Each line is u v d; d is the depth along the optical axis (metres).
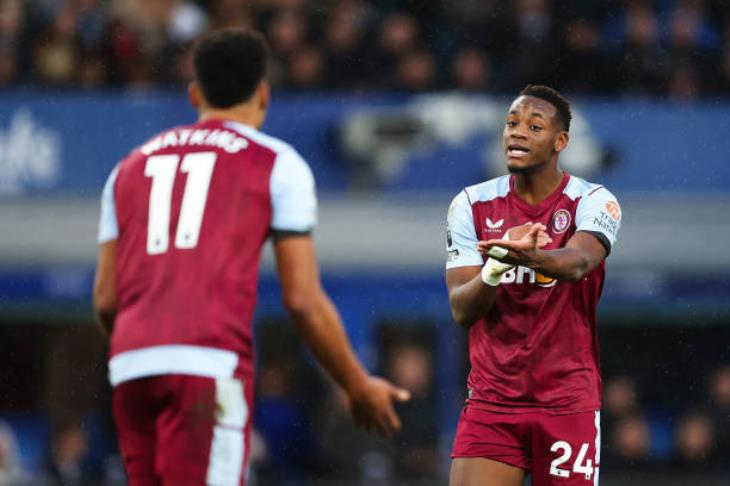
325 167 46.97
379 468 42.03
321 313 15.09
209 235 15.11
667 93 50.75
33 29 50.03
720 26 52.69
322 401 44.91
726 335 47.34
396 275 46.31
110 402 46.97
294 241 15.28
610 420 44.81
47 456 43.50
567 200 19.28
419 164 46.84
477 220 19.61
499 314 19.19
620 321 47.72
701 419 45.78
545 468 18.97
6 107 46.78
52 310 46.88
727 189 47.12
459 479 19.27
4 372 46.88
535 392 18.95
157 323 14.87
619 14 51.84
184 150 15.67
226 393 14.71
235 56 16.09
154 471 15.08
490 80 50.06
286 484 42.59
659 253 46.94
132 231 15.44
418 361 43.56
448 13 51.28
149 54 50.75
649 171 47.25
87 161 46.72
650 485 44.16
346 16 50.94
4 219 46.31
